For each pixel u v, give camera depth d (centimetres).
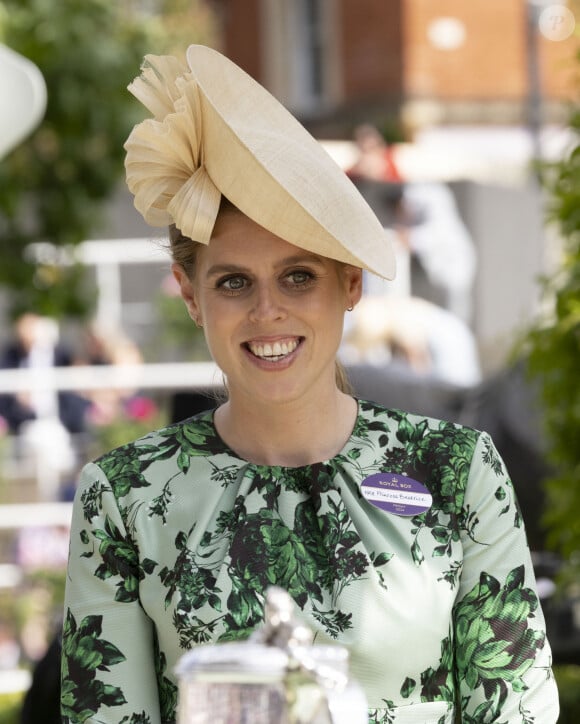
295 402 335
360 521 330
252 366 328
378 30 2166
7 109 611
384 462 340
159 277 1365
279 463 339
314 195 317
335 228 317
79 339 1219
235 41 2439
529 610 334
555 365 569
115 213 1453
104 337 1150
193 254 337
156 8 1472
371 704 319
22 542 980
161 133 323
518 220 1645
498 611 332
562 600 620
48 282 1192
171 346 1243
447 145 2094
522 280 1638
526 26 2009
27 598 945
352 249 315
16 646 937
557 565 672
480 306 1603
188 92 319
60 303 1188
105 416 1089
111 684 327
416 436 344
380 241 326
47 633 882
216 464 338
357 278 341
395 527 329
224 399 386
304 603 319
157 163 329
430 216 1476
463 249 1487
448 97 2123
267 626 227
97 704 326
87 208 1208
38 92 614
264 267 323
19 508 987
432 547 329
